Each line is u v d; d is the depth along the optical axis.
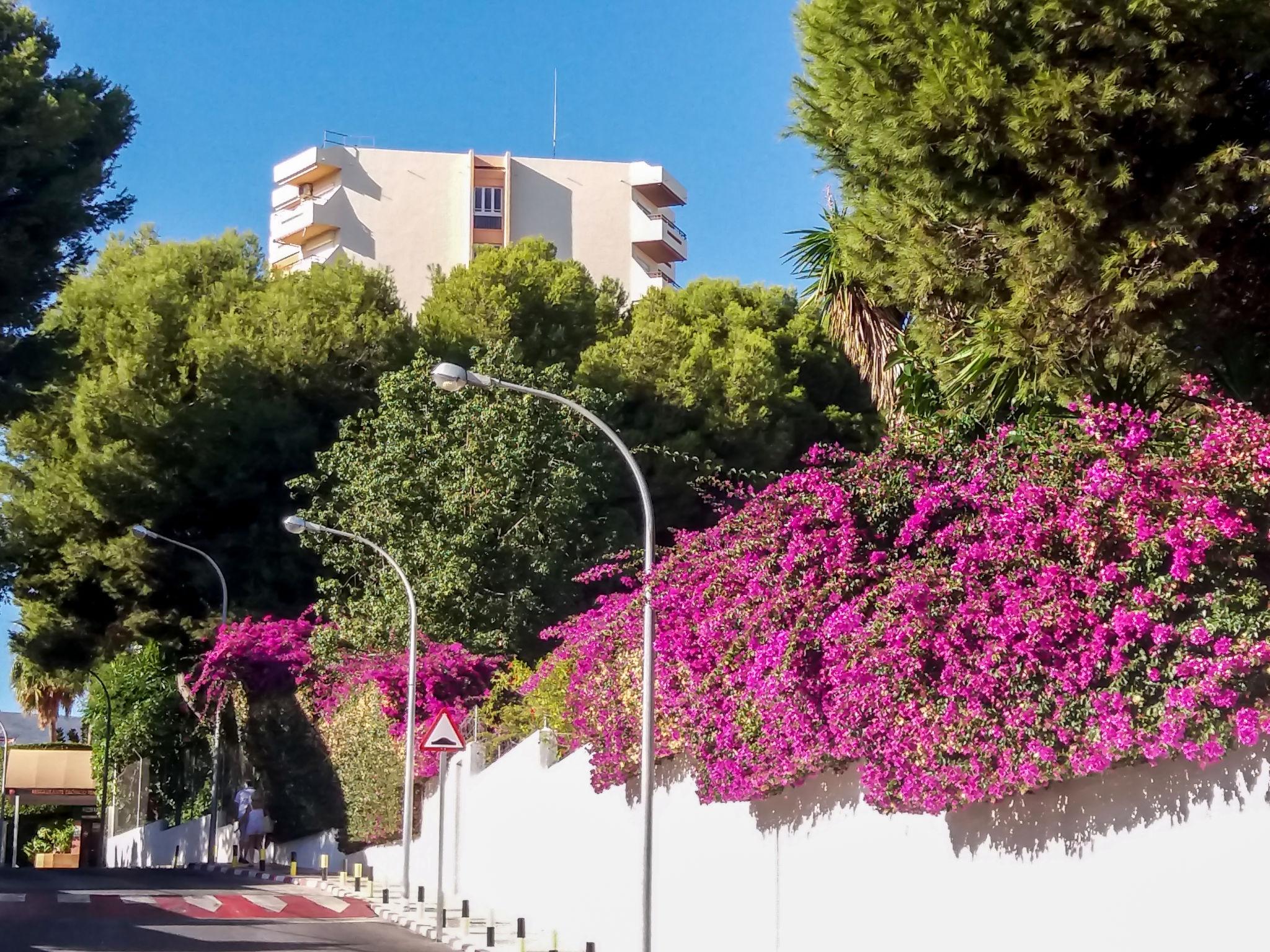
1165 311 11.50
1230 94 11.38
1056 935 9.34
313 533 32.09
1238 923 7.95
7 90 26.12
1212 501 8.12
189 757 45.47
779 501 11.52
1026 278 11.71
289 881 29.36
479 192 72.62
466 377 14.48
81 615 38.47
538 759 20.88
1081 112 11.20
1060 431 9.97
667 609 13.87
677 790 15.72
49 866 57.88
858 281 15.08
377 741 29.27
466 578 29.70
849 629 10.47
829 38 13.08
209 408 35.56
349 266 39.12
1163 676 8.26
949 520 10.48
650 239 74.69
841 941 11.95
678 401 37.44
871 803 10.82
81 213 27.36
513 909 21.47
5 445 38.12
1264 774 7.84
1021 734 9.09
